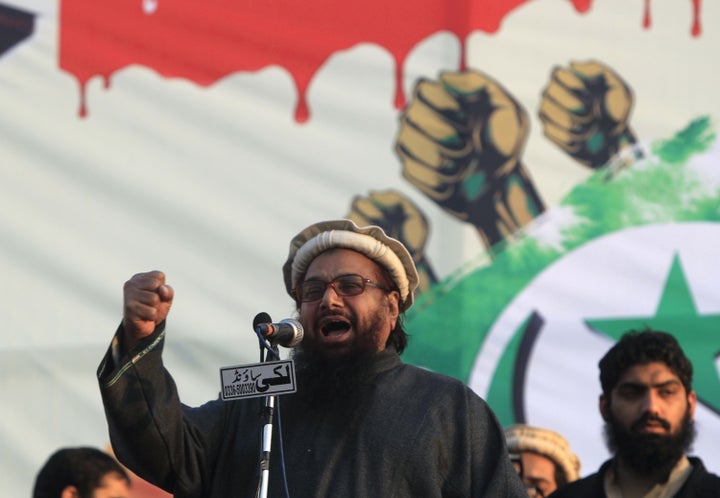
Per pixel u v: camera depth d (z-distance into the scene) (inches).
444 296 776.9
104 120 783.7
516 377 770.2
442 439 432.5
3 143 776.3
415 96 795.4
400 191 786.2
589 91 796.6
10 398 754.8
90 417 756.6
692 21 802.8
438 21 801.6
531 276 779.4
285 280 488.1
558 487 642.8
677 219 784.9
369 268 458.6
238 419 449.1
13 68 784.3
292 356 462.0
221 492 434.9
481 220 784.3
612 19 802.8
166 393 420.5
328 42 797.9
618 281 780.0
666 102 796.0
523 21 802.2
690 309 775.7
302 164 786.2
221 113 788.0
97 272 768.9
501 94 794.8
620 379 569.0
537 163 790.5
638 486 564.7
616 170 790.5
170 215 776.3
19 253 767.7
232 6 797.9
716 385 767.1
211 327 765.3
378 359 451.2
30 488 745.6
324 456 428.5
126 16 794.2
